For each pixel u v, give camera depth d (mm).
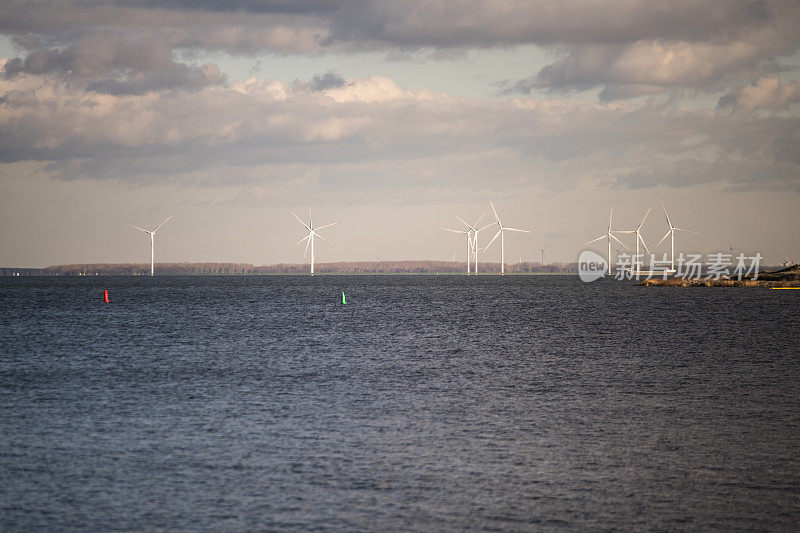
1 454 89438
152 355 196875
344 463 86188
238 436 99375
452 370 168375
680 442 96688
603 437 99438
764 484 78688
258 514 69562
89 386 142750
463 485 78125
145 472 82312
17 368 169250
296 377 156250
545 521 68188
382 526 66812
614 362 183250
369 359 189375
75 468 83750
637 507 71812
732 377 156750
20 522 67312
